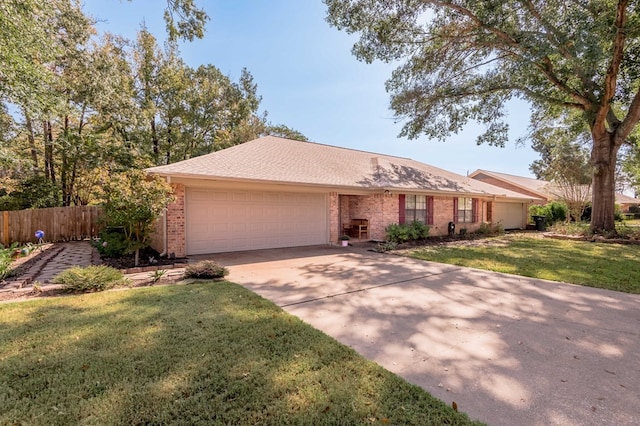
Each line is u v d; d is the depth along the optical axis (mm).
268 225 11062
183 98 21766
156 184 7270
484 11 10695
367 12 11641
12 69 8664
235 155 11289
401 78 13570
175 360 3025
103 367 2885
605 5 11148
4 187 15430
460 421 2254
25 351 3180
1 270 5977
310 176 11461
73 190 18000
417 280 6637
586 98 12992
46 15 9656
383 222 13406
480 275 7137
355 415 2297
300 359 3104
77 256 9156
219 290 5547
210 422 2193
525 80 12969
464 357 3266
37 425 2137
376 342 3602
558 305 4988
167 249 8656
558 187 19578
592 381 2820
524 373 2955
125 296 5113
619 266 8023
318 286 6078
